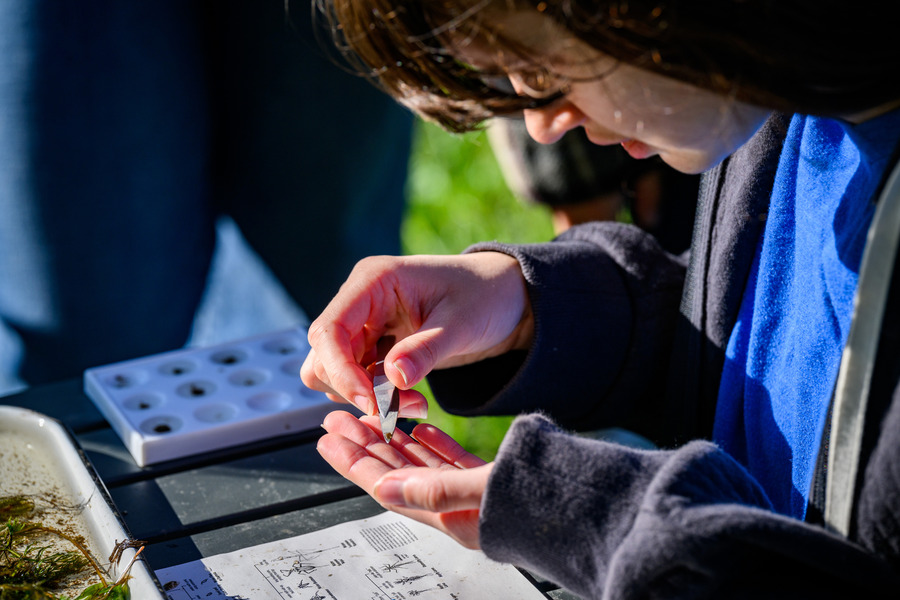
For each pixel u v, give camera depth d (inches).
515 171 53.1
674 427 37.9
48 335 51.4
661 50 28.0
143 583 30.8
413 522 34.1
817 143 33.3
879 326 28.6
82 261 50.2
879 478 28.6
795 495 33.5
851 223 31.7
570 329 36.9
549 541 29.5
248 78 51.9
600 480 29.5
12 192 48.5
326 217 53.9
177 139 51.1
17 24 46.2
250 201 54.8
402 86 31.0
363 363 35.8
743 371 35.6
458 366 37.3
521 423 30.3
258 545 33.4
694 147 29.9
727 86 28.1
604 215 52.7
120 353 52.9
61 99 47.5
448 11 28.8
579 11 27.8
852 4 27.7
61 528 33.2
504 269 37.0
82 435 37.7
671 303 38.5
